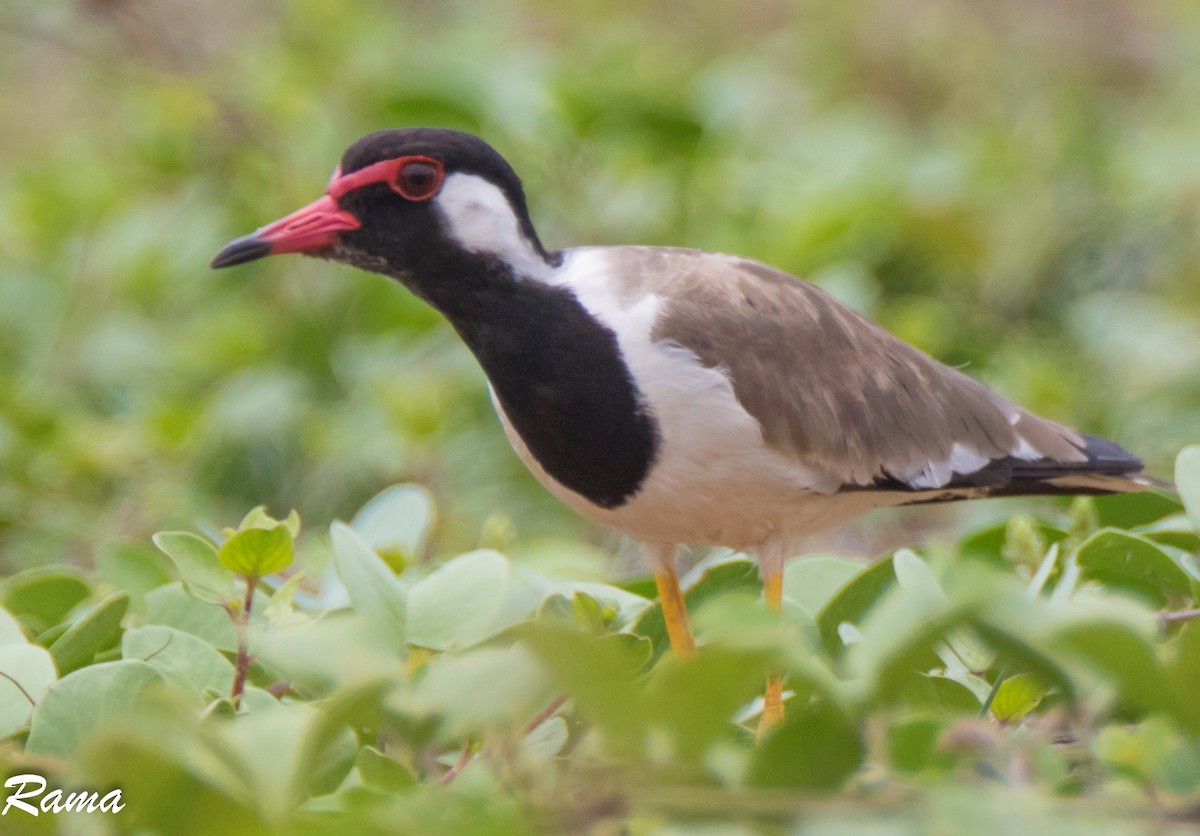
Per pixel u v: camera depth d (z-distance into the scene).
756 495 10.11
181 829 5.82
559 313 10.07
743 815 5.72
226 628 9.27
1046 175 19.23
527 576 10.07
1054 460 11.21
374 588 8.33
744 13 27.84
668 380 9.84
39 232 19.33
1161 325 17.33
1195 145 20.53
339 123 19.97
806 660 5.74
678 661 5.61
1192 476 8.64
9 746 7.24
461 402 16.69
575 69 20.05
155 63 20.80
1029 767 6.29
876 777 6.00
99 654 9.00
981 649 8.90
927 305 17.30
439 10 26.00
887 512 17.44
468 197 10.14
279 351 17.44
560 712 7.69
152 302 18.70
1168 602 9.16
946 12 25.86
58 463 14.97
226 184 19.39
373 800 6.25
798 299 10.59
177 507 15.00
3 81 25.38
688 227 18.22
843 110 24.58
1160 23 26.22
